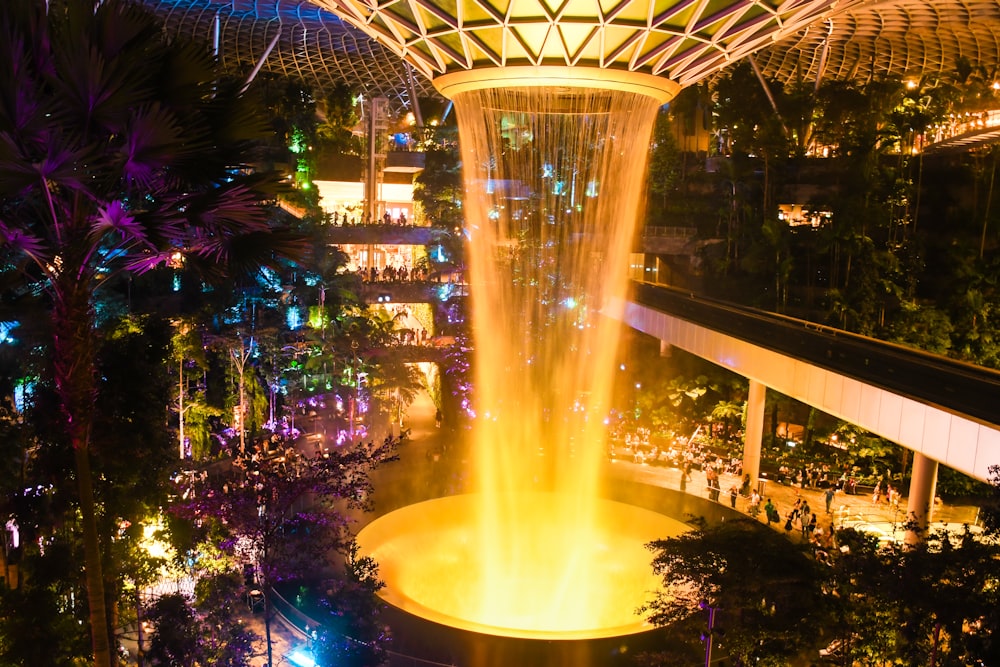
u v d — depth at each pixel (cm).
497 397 4616
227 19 7462
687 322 3638
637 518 2969
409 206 6750
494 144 4678
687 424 4500
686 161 6506
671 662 1720
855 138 5388
